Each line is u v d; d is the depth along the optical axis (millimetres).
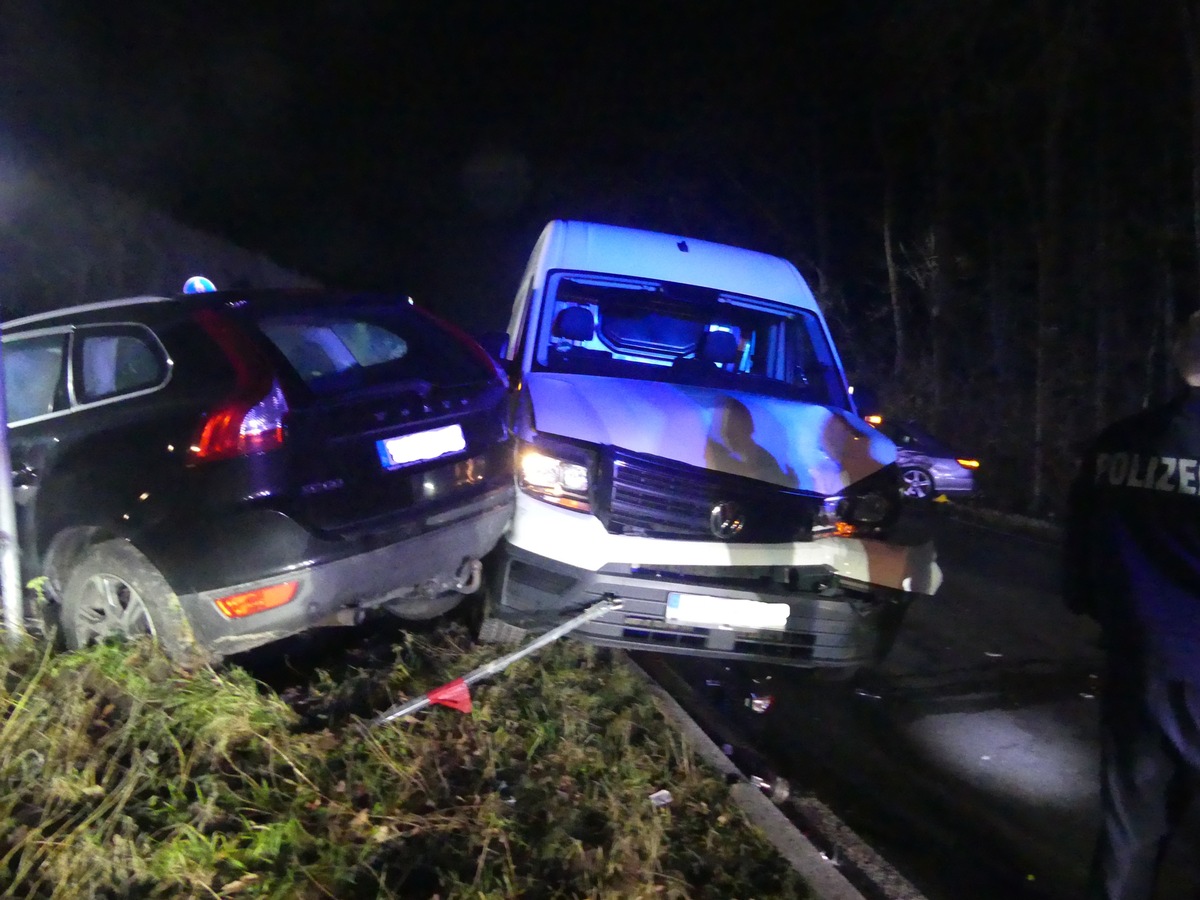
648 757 3787
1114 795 2859
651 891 3002
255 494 3439
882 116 17109
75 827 2801
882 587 4422
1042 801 4234
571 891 2938
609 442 4258
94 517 3643
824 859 3379
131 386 3814
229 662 4191
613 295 5559
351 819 3111
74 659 3480
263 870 2826
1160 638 2697
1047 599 7645
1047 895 3547
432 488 3967
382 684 4121
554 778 3496
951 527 11195
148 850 2758
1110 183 13250
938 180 16188
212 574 3436
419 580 4027
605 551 4184
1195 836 3965
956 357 16641
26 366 4137
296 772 3236
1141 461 2816
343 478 3658
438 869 2893
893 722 4930
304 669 4570
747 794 3725
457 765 3541
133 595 3666
